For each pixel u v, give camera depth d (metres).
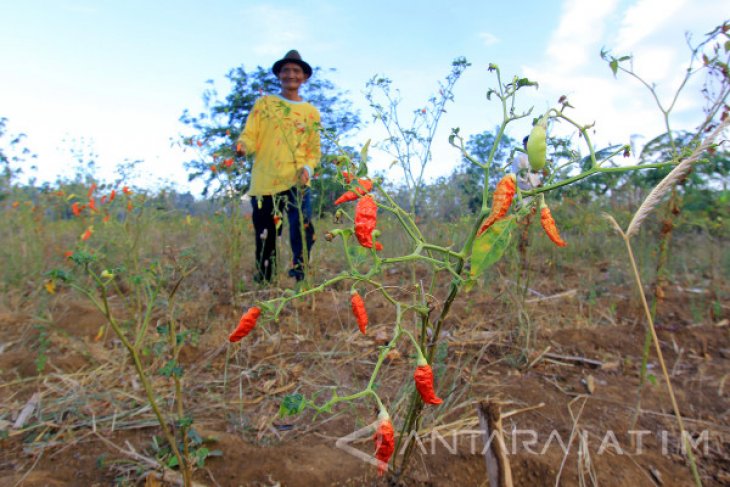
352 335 3.18
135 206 3.68
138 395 2.46
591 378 2.59
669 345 3.10
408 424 1.72
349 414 2.26
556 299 3.99
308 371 2.75
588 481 1.78
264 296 3.89
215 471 1.85
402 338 3.10
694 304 3.71
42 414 2.28
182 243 5.08
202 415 2.29
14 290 3.94
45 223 4.73
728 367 2.77
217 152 4.08
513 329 3.24
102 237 3.92
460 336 3.19
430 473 1.83
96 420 2.23
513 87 1.37
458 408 2.21
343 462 1.89
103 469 1.89
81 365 2.78
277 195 4.12
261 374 2.73
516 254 3.31
